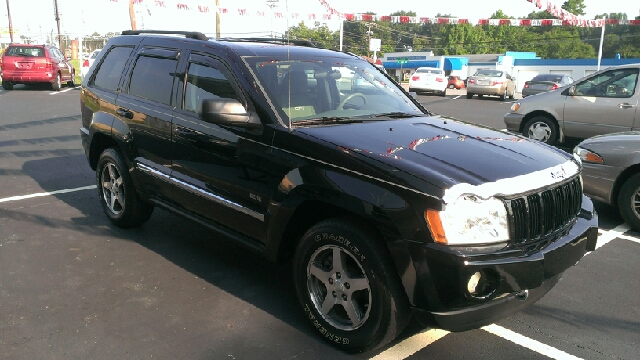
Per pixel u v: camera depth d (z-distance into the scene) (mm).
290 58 4199
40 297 3902
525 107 10336
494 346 3418
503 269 2826
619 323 3760
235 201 3814
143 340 3369
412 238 2850
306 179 3297
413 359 3246
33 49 20141
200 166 4082
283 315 3742
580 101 9555
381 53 76062
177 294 4012
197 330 3508
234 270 4477
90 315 3664
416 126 3844
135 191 5027
